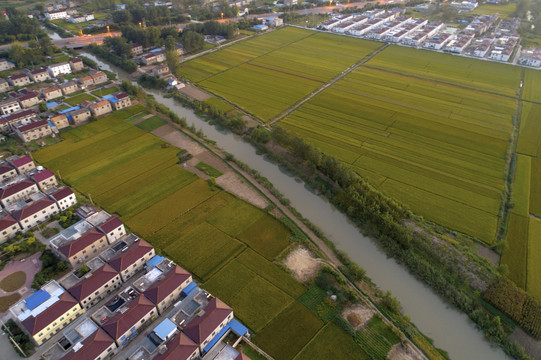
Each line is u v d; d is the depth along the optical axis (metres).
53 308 100.19
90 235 123.88
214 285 115.06
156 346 93.12
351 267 120.12
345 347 99.44
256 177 165.62
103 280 108.94
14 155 170.00
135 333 99.44
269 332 102.44
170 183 159.38
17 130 185.38
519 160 182.00
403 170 172.50
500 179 168.12
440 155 184.75
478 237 135.88
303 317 106.69
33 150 179.50
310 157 169.88
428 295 116.00
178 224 138.25
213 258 124.69
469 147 191.75
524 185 164.12
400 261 127.00
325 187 161.00
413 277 121.88
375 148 189.12
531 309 108.06
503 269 119.44
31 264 120.25
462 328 106.75
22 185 146.00
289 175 171.38
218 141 195.50
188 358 89.19
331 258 127.12
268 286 115.38
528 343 101.81
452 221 143.25
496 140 198.12
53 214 140.25
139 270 119.06
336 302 111.06
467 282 117.38
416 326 107.19
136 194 152.62
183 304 103.50
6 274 116.56
